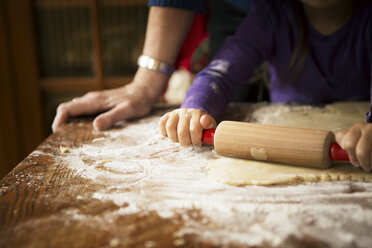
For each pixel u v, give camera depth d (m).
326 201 0.56
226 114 0.96
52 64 2.32
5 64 2.23
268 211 0.53
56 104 2.36
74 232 0.50
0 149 2.35
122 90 1.04
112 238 0.48
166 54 1.02
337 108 0.96
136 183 0.62
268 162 0.69
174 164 0.70
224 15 1.57
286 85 1.08
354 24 0.95
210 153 0.74
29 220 0.52
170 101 1.89
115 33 2.29
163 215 0.53
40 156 0.75
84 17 2.25
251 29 1.04
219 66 0.98
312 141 0.64
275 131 0.67
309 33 1.00
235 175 0.64
